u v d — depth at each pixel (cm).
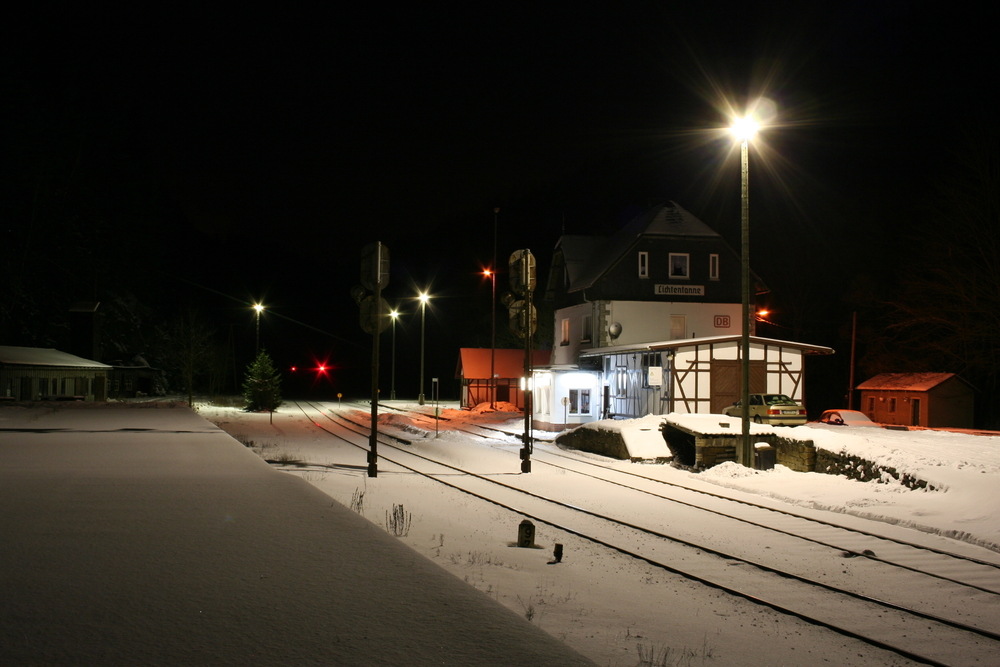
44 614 544
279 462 2383
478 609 586
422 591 629
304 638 512
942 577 1138
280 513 960
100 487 1163
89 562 693
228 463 1510
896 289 5500
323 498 1085
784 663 772
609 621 872
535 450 3189
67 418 2966
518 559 1163
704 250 4844
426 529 1355
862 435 2409
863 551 1309
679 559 1230
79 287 7888
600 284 4716
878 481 2041
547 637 529
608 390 4412
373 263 2139
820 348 3806
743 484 2173
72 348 6844
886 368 5475
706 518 1630
